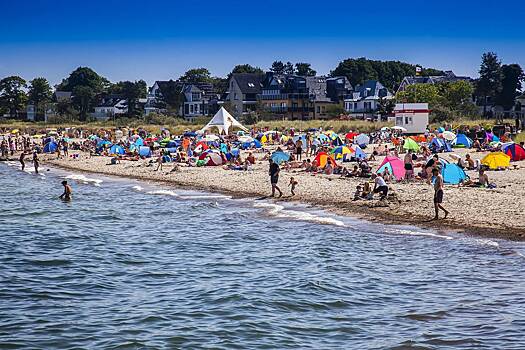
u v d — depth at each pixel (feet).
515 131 241.35
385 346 54.39
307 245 93.76
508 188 126.93
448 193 122.01
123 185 175.42
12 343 56.59
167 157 216.54
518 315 60.95
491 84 455.22
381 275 76.84
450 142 211.41
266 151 232.12
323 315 63.21
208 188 157.69
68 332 59.31
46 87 642.22
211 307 66.08
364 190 125.39
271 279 76.59
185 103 541.75
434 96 391.86
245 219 116.37
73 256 91.81
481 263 79.82
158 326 60.59
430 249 87.71
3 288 74.59
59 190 171.83
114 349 54.95
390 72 648.38
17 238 105.91
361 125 327.47
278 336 57.57
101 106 618.03
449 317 61.31
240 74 509.35
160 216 124.88
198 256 90.12
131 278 78.95
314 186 142.72
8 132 427.74
